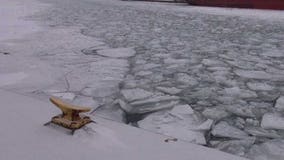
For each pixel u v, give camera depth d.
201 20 14.72
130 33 11.23
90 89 5.68
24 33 10.60
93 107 4.90
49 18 14.16
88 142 3.42
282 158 3.62
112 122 4.10
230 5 20.55
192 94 5.65
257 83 6.38
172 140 3.67
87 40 9.87
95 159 3.11
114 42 9.76
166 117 4.65
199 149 3.51
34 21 13.17
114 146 3.40
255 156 3.65
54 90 5.50
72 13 16.09
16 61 7.19
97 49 8.80
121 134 3.71
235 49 9.25
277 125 4.53
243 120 4.66
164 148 3.44
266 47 9.59
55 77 6.23
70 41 9.64
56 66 7.02
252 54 8.73
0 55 7.67
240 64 7.73
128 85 5.99
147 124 4.38
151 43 9.77
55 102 3.75
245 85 6.25
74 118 3.68
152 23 13.56
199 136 4.08
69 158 3.10
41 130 3.63
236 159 3.38
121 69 7.01
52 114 4.11
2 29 11.20
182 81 6.34
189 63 7.66
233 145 3.90
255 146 3.89
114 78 6.36
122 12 17.08
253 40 10.53
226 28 12.66
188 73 6.88
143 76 6.57
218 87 6.07
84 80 6.15
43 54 8.02
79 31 11.32
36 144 3.33
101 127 3.78
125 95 5.47
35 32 10.83
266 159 3.59
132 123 4.41
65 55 8.02
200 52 8.79
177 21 14.23
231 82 6.39
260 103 5.35
